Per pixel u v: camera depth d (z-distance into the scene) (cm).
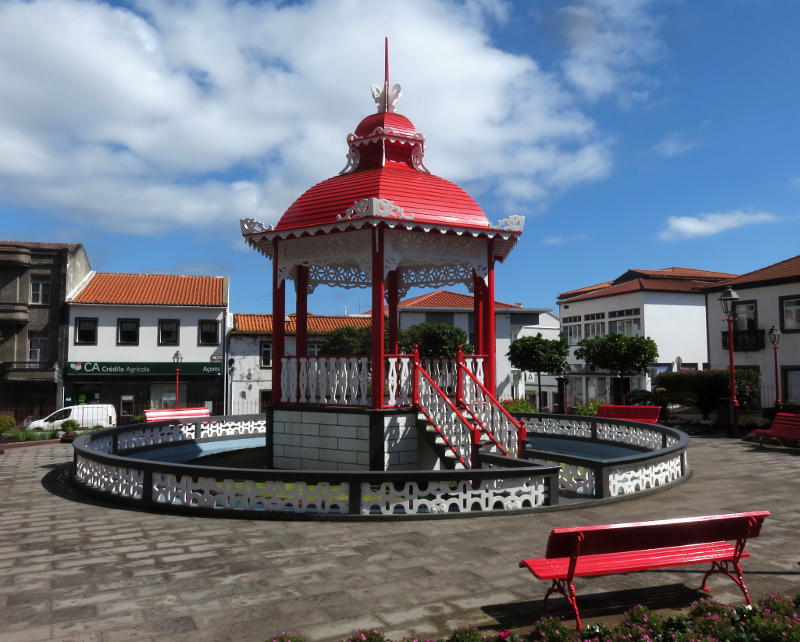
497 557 647
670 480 1069
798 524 793
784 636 408
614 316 4703
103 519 849
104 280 3881
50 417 3073
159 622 483
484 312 1236
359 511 823
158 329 3650
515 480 865
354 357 1112
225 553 671
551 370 3331
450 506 861
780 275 2866
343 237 1125
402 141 1227
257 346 3778
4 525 819
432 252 1132
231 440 1766
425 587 557
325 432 1131
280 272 1208
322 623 479
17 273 3512
